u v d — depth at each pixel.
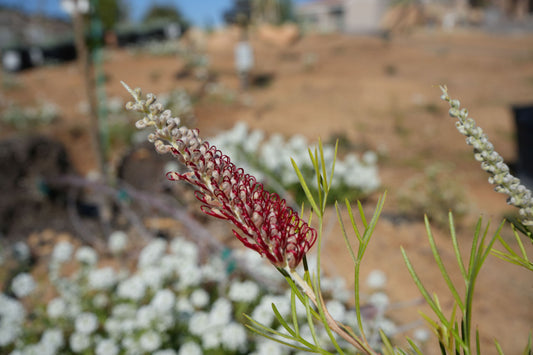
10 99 13.34
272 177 5.63
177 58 19.12
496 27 30.31
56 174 5.94
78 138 9.37
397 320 3.28
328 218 5.00
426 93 12.79
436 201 5.44
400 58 18.75
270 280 2.98
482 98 12.45
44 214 5.55
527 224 0.55
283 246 0.57
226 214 0.58
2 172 5.52
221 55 20.33
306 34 25.78
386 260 4.25
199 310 2.99
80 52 5.50
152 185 5.23
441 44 22.42
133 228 5.10
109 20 26.05
